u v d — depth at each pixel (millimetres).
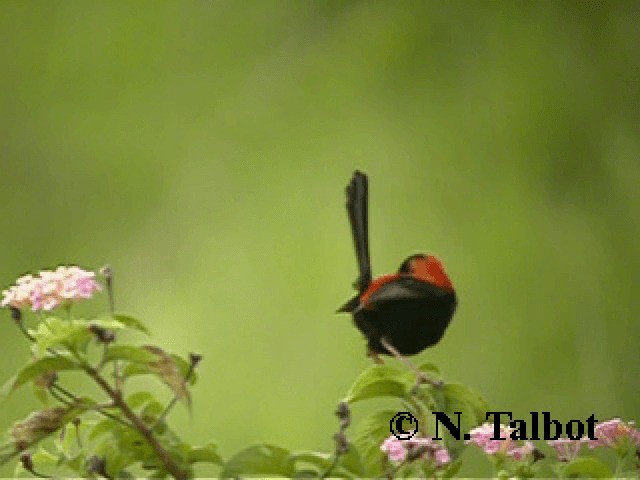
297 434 13039
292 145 15258
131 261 14898
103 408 3291
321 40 15703
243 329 13938
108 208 15320
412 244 14359
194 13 15984
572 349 13648
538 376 13586
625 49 14828
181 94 15703
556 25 15078
